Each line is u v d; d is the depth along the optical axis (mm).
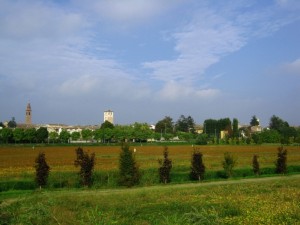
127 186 42344
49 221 12219
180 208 24047
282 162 55656
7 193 36344
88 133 189375
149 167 58781
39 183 41000
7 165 66125
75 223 16922
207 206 24438
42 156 42000
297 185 36750
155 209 23953
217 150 113625
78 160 43500
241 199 27906
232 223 19312
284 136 171500
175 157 84625
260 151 107688
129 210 22922
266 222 19422
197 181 47156
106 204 26234
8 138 165250
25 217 11523
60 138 186375
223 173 52688
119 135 185625
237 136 192875
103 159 78000
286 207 23219
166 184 44438
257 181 43844
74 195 31906
